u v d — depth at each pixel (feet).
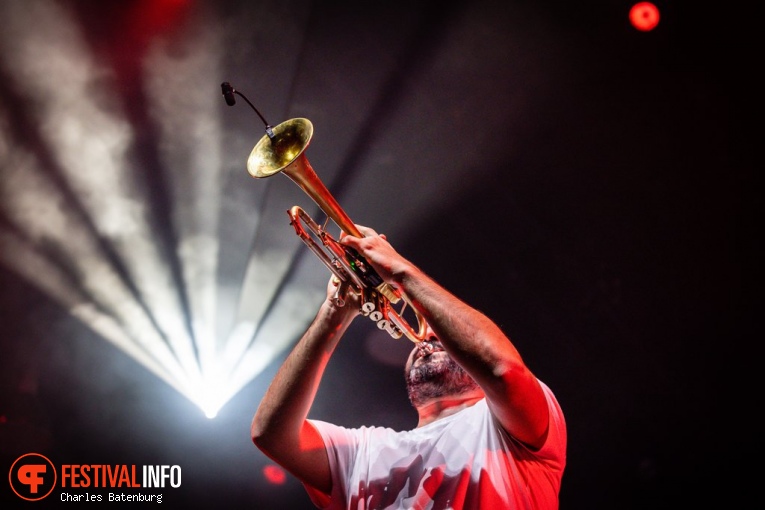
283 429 8.71
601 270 22.13
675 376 21.15
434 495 7.82
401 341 21.63
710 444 20.57
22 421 20.97
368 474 8.46
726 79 22.31
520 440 7.82
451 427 8.35
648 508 20.16
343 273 8.62
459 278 22.58
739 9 21.75
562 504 20.31
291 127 8.84
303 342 9.00
